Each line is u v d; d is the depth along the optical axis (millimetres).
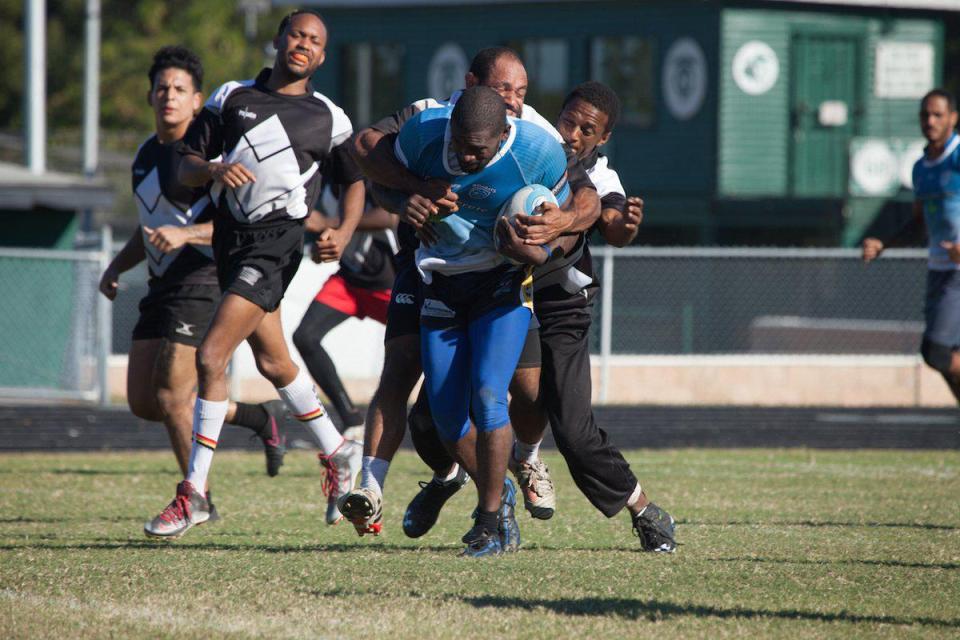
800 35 91938
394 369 19266
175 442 24531
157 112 24453
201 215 24312
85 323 59625
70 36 161250
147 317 24656
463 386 18750
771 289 87062
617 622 15000
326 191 30922
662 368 65875
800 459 39656
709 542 21781
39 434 47188
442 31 99562
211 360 21188
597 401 63500
